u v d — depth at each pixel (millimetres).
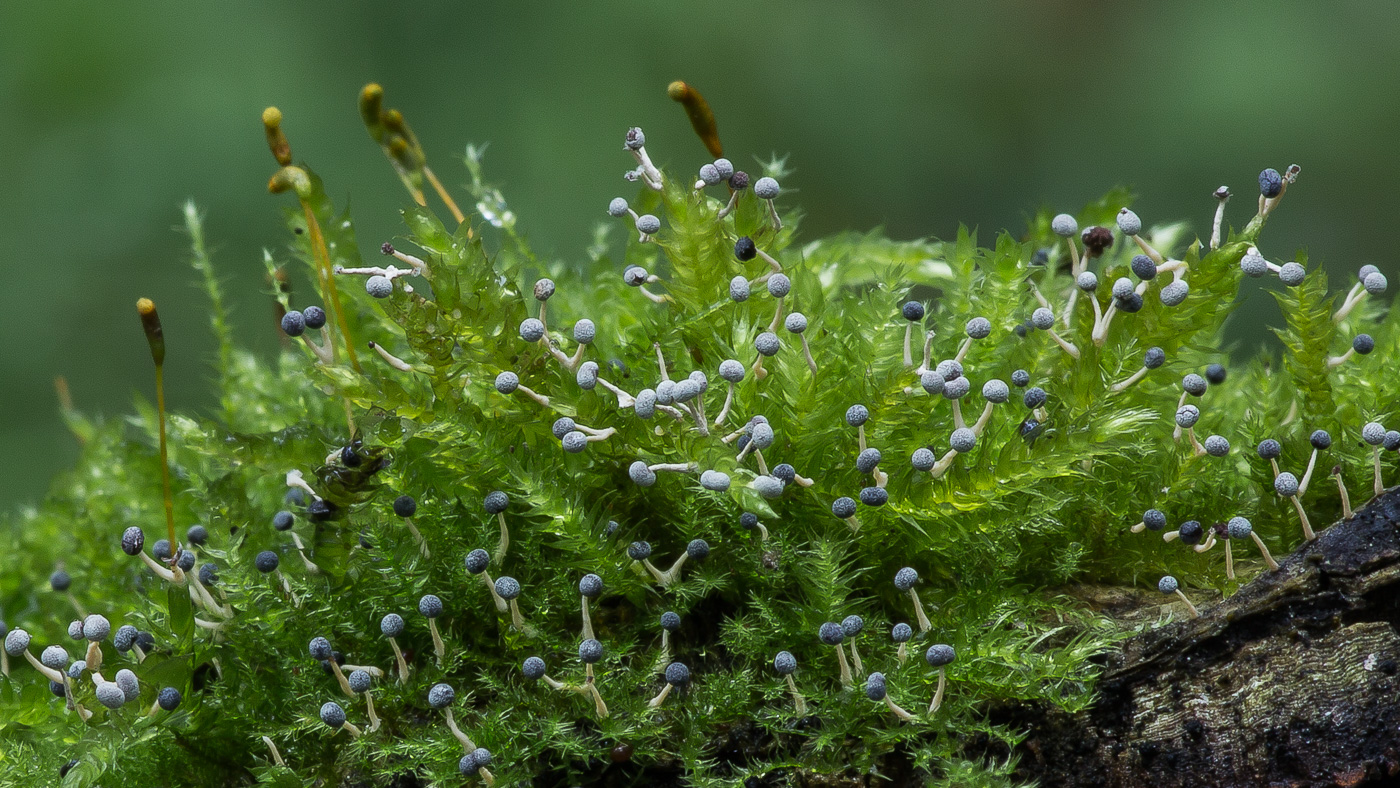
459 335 115
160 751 116
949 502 114
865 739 113
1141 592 117
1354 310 123
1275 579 114
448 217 242
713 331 118
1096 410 115
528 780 114
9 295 317
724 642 115
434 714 115
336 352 116
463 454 115
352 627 116
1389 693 113
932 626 115
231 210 339
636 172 117
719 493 114
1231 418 123
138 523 125
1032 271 120
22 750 116
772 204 116
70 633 114
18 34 350
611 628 116
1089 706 114
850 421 113
